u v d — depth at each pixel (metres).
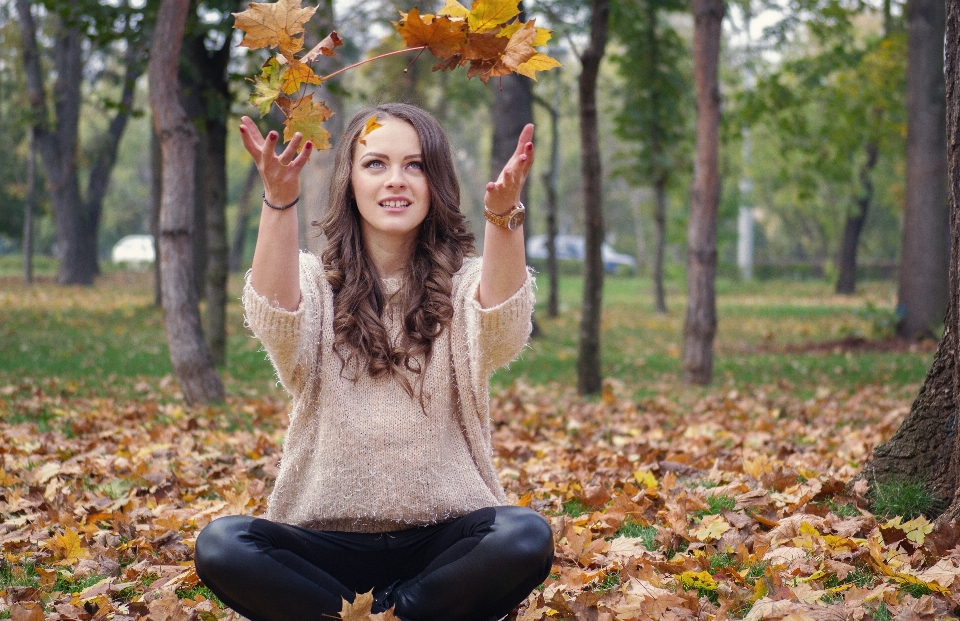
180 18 7.12
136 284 27.55
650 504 3.93
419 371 2.24
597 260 8.57
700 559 3.06
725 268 37.91
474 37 1.99
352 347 2.24
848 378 9.62
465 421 2.31
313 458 2.30
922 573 2.78
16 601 2.88
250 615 2.15
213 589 2.14
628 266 43.53
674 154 19.47
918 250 12.66
